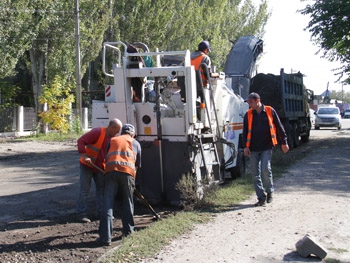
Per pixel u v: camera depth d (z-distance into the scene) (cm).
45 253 562
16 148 1909
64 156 1673
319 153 1568
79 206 718
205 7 3484
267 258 523
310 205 765
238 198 816
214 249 553
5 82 2495
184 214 703
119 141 618
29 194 941
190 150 748
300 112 1983
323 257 517
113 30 2898
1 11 2045
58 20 2419
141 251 540
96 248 579
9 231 663
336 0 1970
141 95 788
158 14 2975
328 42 2108
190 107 738
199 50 842
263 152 774
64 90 2498
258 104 771
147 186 782
